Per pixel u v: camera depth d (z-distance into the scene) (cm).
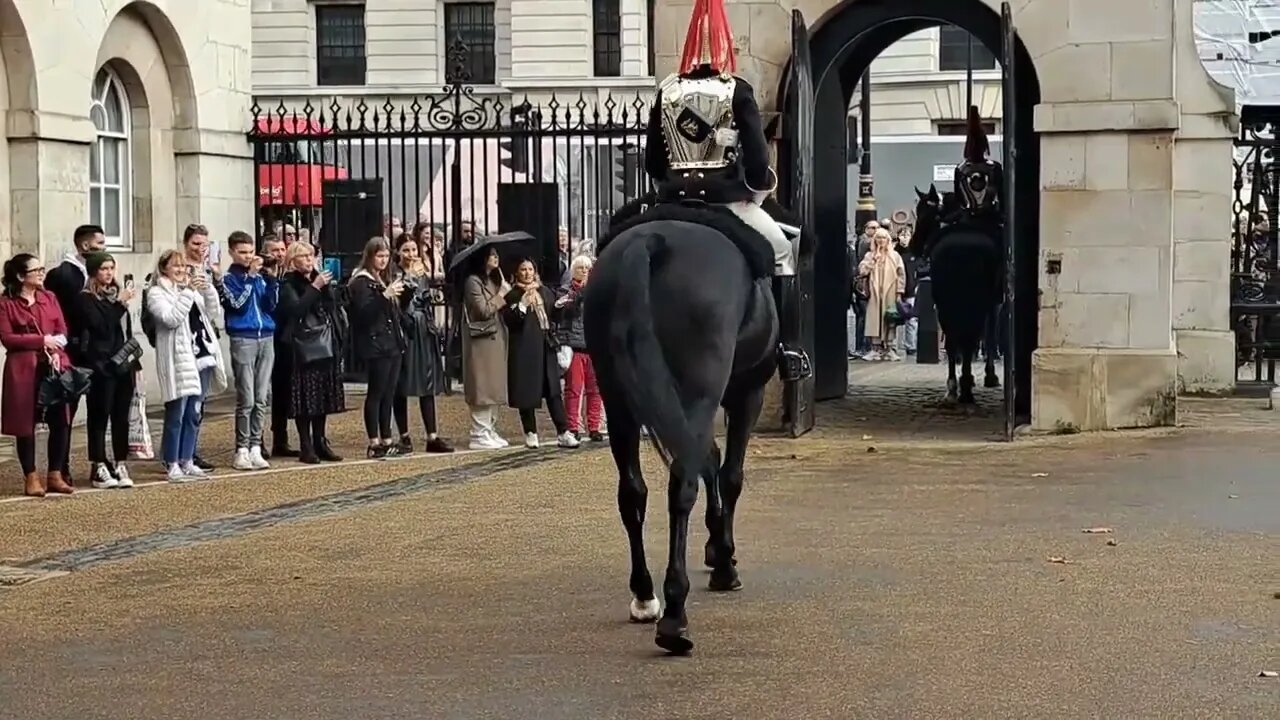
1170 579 932
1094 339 1591
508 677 754
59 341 1306
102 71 1941
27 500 1288
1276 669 750
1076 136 1583
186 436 1398
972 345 1853
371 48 4028
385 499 1262
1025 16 1584
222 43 2091
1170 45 1555
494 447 1565
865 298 2653
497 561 1013
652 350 766
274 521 1175
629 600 904
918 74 3991
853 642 806
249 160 2161
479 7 4009
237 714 709
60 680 768
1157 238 1570
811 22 1656
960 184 1828
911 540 1059
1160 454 1422
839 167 1966
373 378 1503
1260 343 2002
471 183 2062
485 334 1547
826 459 1436
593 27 3891
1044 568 966
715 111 865
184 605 914
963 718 685
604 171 2912
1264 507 1155
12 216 1733
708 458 823
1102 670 751
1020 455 1443
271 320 1471
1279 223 2072
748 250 826
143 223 1992
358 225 2675
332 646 817
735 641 812
